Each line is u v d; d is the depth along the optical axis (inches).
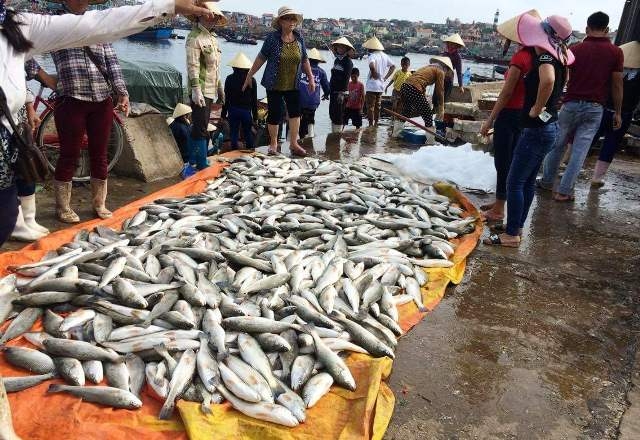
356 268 172.7
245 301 147.3
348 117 474.3
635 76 283.4
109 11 88.9
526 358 139.5
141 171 275.6
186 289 143.2
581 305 170.4
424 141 422.9
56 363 117.0
